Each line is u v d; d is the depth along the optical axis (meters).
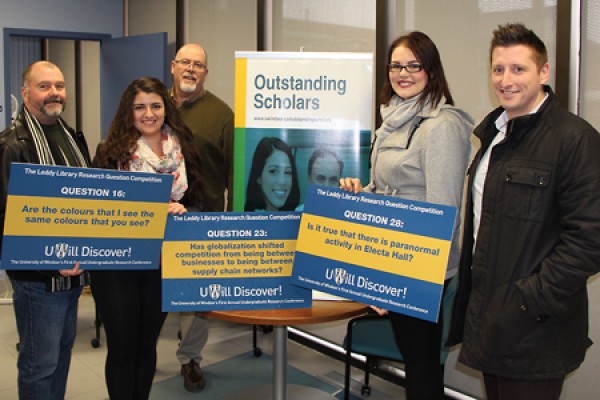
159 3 5.11
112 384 1.97
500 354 1.43
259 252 1.82
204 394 2.87
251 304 1.83
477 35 2.49
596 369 2.19
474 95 2.53
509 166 1.44
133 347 2.00
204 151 2.90
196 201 2.21
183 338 2.93
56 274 2.01
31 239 1.70
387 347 2.32
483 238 1.49
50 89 2.07
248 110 2.27
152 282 2.02
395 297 1.64
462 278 1.64
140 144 2.05
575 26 2.14
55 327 2.08
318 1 3.34
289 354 3.47
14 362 3.22
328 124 2.25
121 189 1.75
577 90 2.16
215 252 1.81
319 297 1.97
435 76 1.75
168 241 1.80
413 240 1.62
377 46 2.97
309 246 1.74
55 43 7.33
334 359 3.38
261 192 2.29
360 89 2.25
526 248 1.40
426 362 1.76
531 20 2.29
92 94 6.56
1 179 1.91
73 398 2.76
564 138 1.36
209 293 1.81
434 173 1.64
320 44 3.35
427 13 2.70
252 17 3.90
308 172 2.27
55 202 1.71
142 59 4.88
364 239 1.67
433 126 1.67
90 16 5.62
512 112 1.49
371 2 3.00
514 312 1.40
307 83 2.25
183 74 2.91
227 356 3.41
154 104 2.04
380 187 1.84
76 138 2.27
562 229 1.38
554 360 1.40
